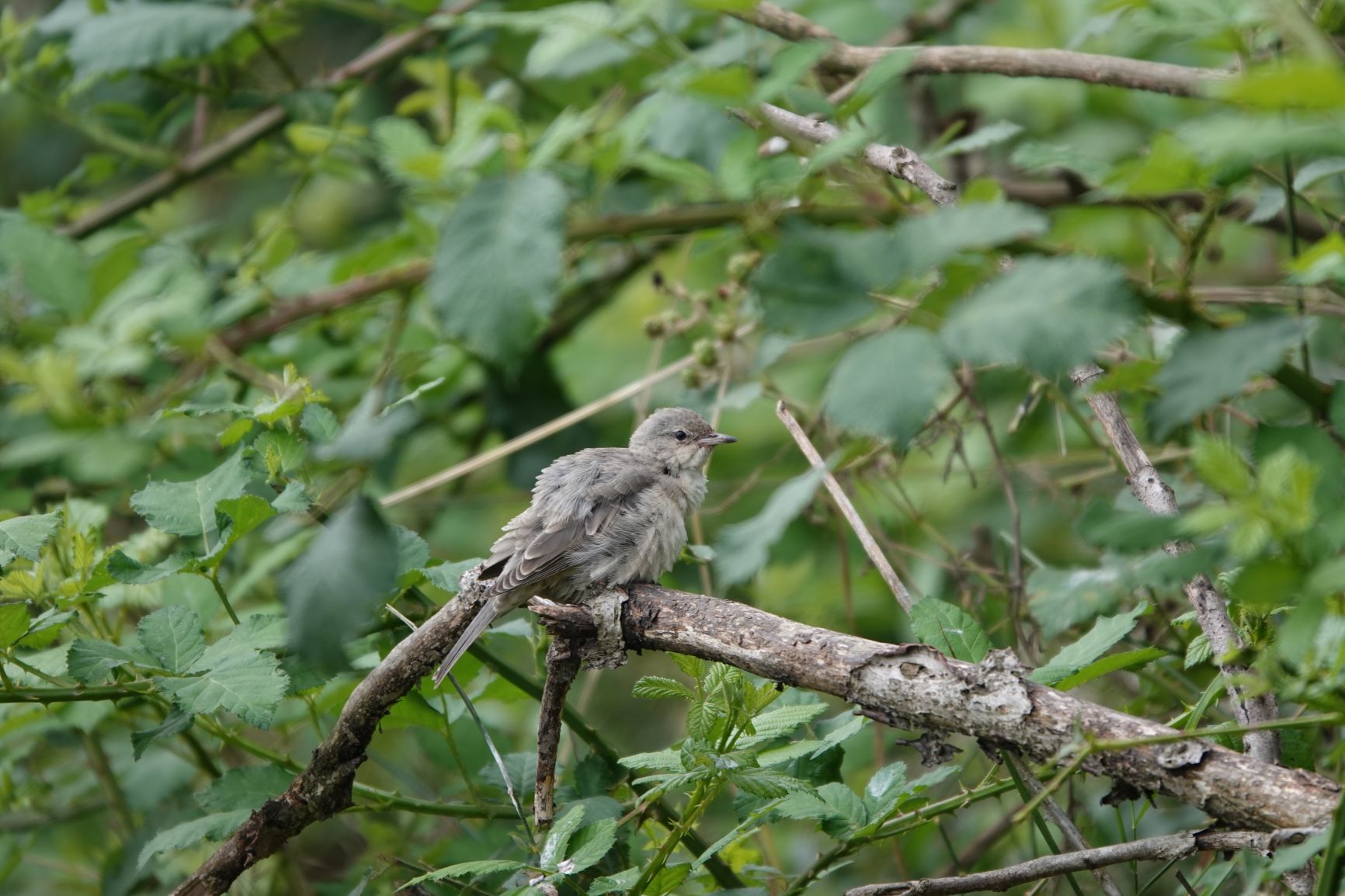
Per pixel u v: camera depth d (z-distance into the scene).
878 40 14.45
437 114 14.19
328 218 18.88
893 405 4.26
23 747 12.41
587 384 17.95
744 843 11.09
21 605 8.17
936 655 6.68
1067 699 6.35
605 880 7.86
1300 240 11.77
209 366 12.86
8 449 12.41
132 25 12.06
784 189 9.24
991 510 14.44
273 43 15.41
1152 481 7.34
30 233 10.90
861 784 13.06
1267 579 4.76
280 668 8.09
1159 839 6.88
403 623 9.99
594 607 7.97
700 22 12.88
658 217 11.57
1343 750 5.79
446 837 12.06
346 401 13.60
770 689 7.45
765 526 5.34
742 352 13.71
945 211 4.63
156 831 11.77
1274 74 4.14
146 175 19.31
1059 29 14.73
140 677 9.15
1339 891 5.50
